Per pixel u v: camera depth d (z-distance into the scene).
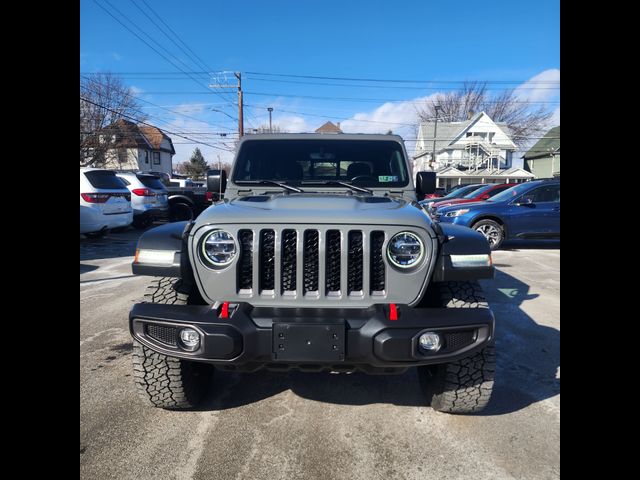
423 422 2.61
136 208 11.62
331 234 2.27
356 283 2.28
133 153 41.88
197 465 2.19
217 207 2.53
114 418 2.62
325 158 3.47
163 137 49.03
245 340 2.11
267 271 2.29
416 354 2.11
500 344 3.83
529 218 8.94
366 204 2.62
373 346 2.10
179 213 13.42
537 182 9.23
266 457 2.26
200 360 2.14
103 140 32.00
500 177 39.38
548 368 3.33
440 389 2.58
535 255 8.73
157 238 2.41
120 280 6.31
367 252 2.23
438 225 2.40
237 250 2.25
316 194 3.09
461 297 2.39
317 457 2.26
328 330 2.08
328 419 2.64
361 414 2.70
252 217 2.26
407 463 2.22
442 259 2.27
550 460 2.24
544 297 5.44
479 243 2.32
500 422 2.60
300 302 2.24
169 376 2.51
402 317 2.14
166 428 2.52
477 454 2.29
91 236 10.27
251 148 3.51
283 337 2.09
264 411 2.73
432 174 3.43
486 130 43.53
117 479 2.08
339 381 3.17
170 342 2.25
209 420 2.62
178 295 2.46
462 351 2.20
